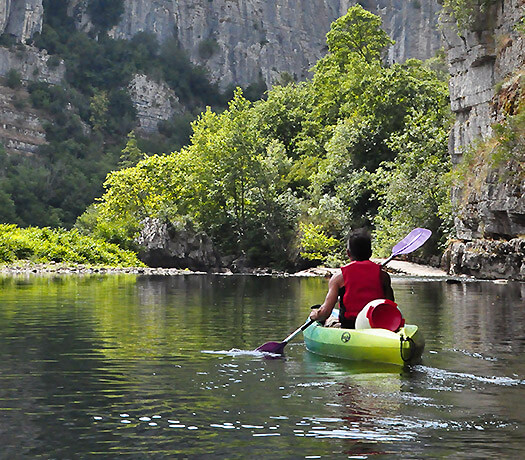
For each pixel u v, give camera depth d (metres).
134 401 5.25
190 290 19.03
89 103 124.38
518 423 4.65
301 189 45.16
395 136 37.56
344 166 40.94
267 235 40.12
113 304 13.77
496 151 23.77
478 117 29.06
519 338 8.70
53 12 130.50
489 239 24.75
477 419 4.73
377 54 58.06
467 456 3.96
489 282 22.25
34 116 116.56
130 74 128.75
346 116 49.06
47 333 9.10
